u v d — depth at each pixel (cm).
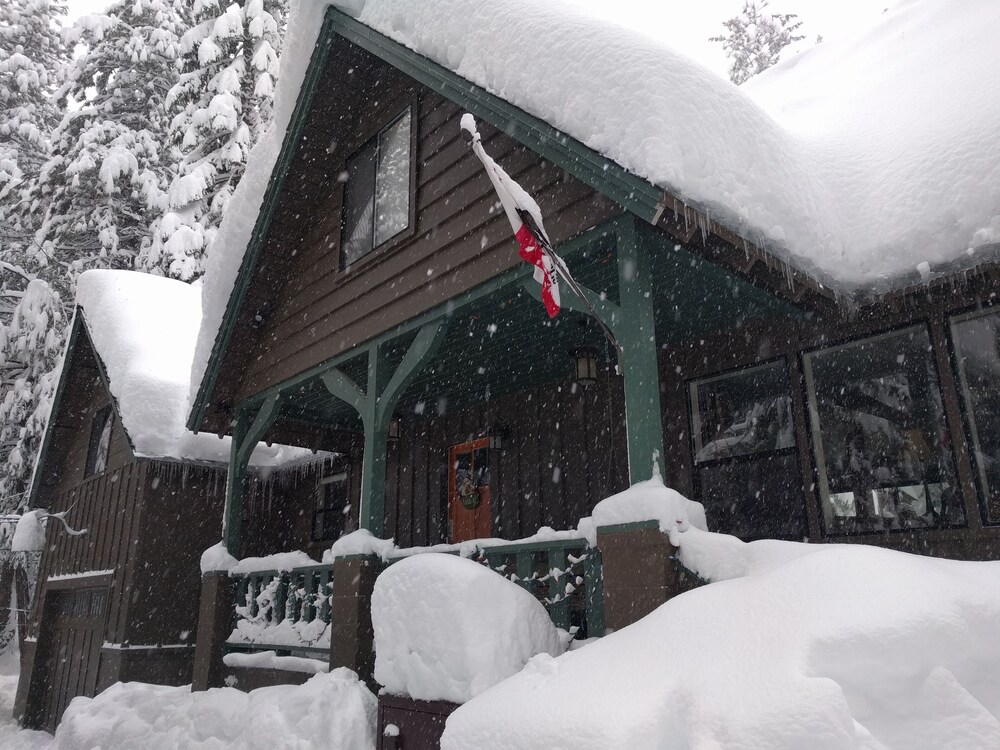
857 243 561
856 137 659
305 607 770
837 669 271
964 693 263
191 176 2084
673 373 766
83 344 1512
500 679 425
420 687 464
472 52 609
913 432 610
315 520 1269
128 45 2384
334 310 828
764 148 538
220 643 880
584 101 510
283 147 873
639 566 440
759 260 526
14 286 2475
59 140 2358
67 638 1390
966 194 517
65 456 1596
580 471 862
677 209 455
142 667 1130
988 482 552
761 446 700
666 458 753
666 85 490
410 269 719
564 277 504
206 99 2188
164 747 696
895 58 879
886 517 611
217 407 1000
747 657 288
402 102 802
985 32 722
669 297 640
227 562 912
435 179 716
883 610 283
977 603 292
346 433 1124
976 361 568
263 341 959
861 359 647
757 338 705
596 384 866
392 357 812
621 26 541
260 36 2188
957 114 586
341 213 864
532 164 597
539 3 593
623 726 277
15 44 2959
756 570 385
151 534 1184
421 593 479
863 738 245
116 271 1488
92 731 833
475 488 965
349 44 820
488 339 773
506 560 580
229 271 962
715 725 265
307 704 577
